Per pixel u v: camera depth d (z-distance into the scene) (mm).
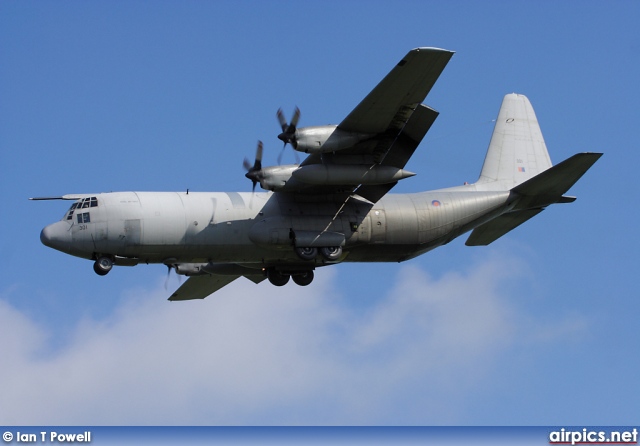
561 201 101500
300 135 84625
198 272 102125
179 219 90062
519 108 108062
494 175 105000
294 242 91375
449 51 79000
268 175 89000
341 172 87562
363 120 85000
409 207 96062
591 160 95250
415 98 83500
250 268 102875
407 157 92062
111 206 89188
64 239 88562
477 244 107500
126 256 90375
